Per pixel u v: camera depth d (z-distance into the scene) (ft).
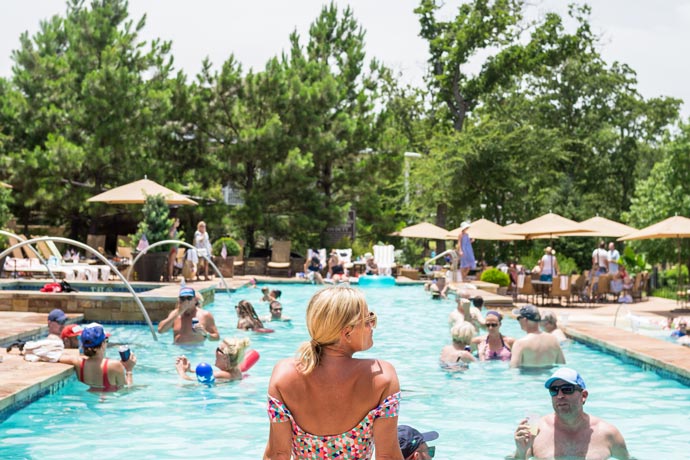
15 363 25.29
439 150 127.03
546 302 69.97
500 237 94.89
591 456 16.67
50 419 21.30
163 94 97.35
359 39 120.78
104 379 25.07
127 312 43.65
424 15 148.15
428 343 38.68
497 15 141.90
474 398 25.18
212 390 25.45
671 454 18.75
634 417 22.80
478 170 123.65
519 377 28.71
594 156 169.58
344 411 9.66
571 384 16.71
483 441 19.89
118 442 19.19
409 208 128.67
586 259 124.98
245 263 95.71
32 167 90.12
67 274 65.26
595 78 172.76
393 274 102.17
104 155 90.94
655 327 44.65
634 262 90.48
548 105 172.24
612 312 59.77
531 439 17.30
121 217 100.58
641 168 176.14
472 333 31.60
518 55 144.05
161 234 66.33
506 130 131.44
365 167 111.86
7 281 58.95
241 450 18.67
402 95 171.94
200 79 106.22
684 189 107.65
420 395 25.63
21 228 101.91
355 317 9.68
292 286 80.64
